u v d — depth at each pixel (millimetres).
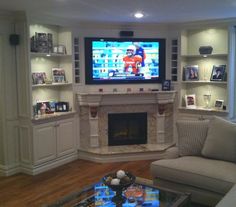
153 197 2998
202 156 3836
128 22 5496
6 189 4203
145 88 5840
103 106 5609
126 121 5832
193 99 5824
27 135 4750
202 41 5727
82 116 5578
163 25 5711
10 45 4633
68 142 5383
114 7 4141
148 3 3898
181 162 3584
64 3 3871
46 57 5277
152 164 3662
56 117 5070
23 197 3938
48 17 4789
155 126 5848
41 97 5250
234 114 5738
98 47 5559
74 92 5465
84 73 5559
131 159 5434
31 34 4938
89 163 5324
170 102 5766
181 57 5738
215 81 5504
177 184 3508
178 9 4324
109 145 5758
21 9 4273
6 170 4719
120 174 2826
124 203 2898
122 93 5461
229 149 3588
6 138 4703
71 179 4566
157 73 5848
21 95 4738
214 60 5652
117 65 5676
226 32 5438
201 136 3895
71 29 5297
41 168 4883
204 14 4758
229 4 4004
